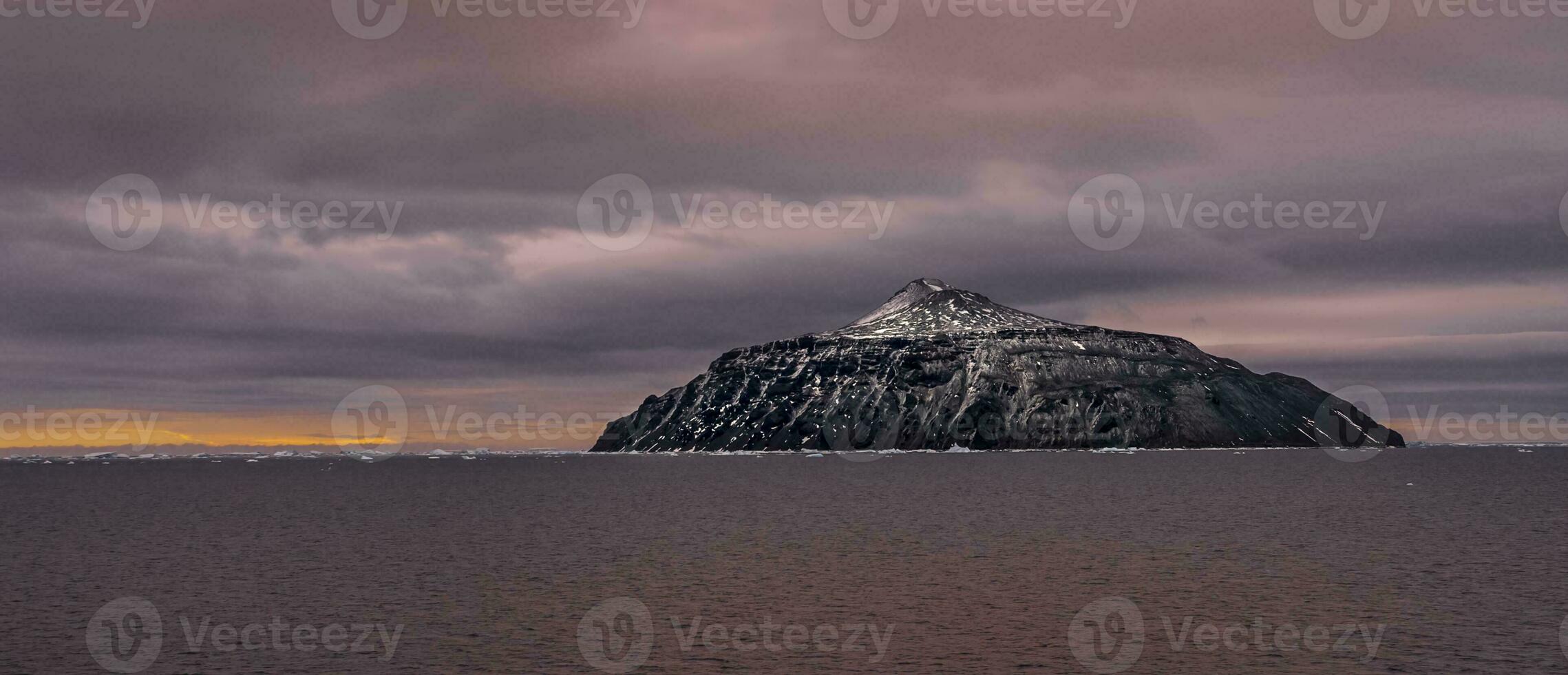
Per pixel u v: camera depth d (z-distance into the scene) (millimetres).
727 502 154125
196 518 132000
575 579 72812
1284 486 187750
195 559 86750
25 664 49688
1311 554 83438
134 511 147000
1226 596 64500
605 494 181625
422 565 80750
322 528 114562
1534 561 78938
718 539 98375
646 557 84812
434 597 65938
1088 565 78188
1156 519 116250
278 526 118750
